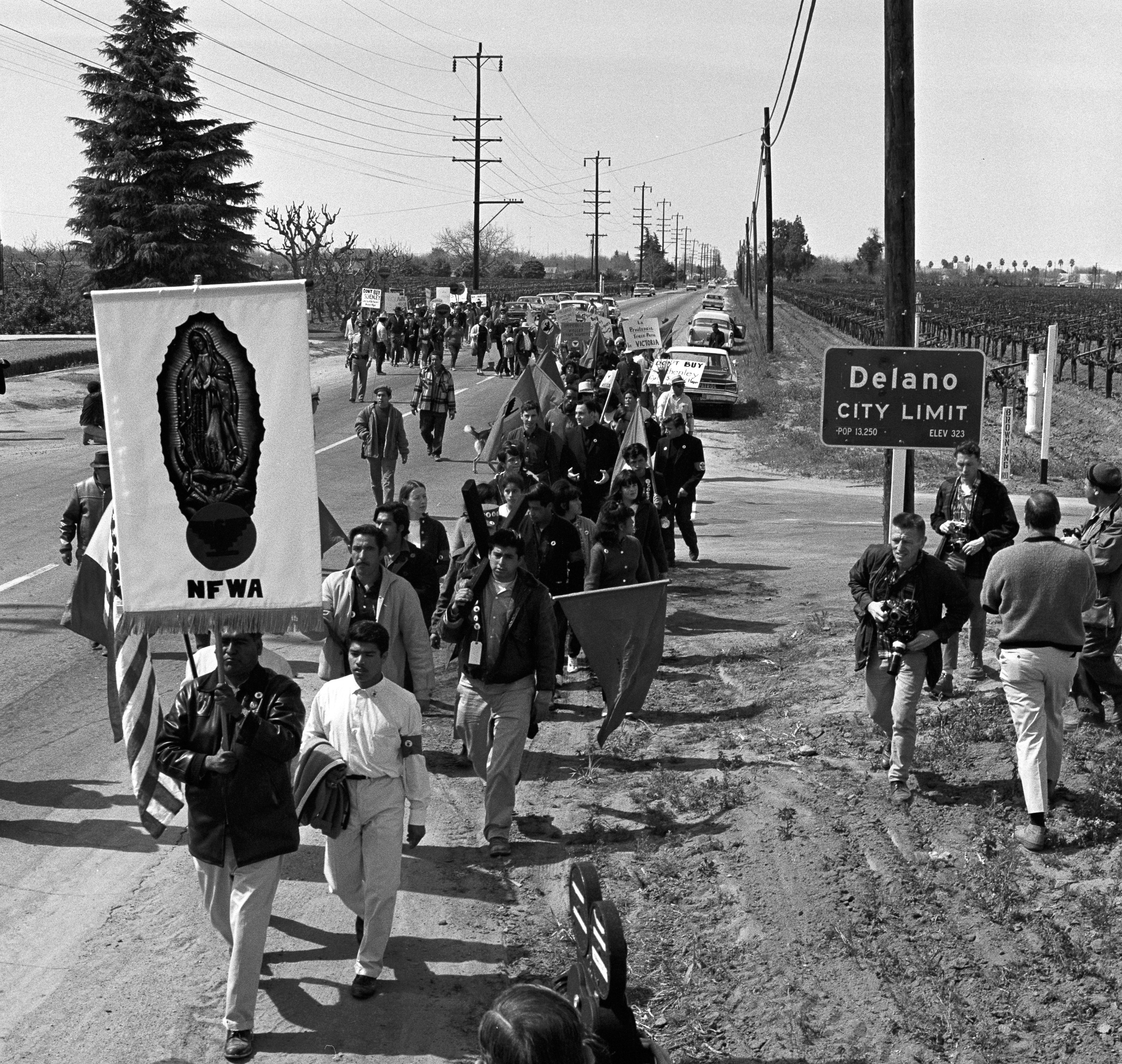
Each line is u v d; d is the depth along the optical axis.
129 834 7.71
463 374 45.59
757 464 28.36
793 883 6.82
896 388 9.13
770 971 6.11
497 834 7.57
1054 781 7.06
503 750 7.49
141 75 59.81
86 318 59.59
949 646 9.19
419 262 149.62
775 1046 5.58
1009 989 5.69
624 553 9.77
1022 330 54.72
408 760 6.13
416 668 7.70
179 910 6.79
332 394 37.59
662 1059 3.76
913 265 9.82
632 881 7.19
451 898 7.07
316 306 70.50
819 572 15.55
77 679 10.59
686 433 15.68
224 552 5.53
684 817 7.98
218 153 60.19
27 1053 5.48
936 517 9.58
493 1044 3.04
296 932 6.64
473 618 7.54
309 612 5.54
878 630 7.68
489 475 22.97
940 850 6.94
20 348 46.41
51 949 6.35
